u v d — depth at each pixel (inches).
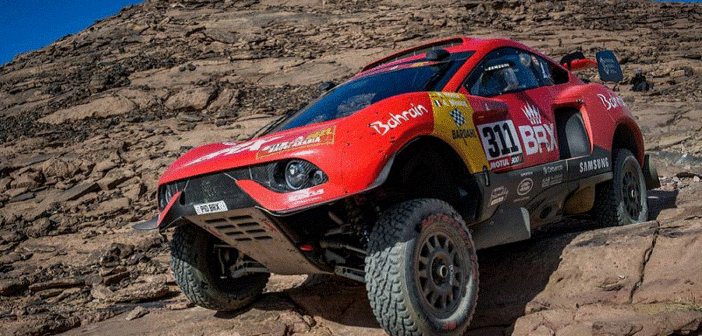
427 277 128.6
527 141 163.5
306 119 165.9
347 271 147.6
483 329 146.6
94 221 452.8
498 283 164.9
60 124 845.8
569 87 196.9
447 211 135.6
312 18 1357.0
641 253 154.9
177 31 1306.6
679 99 633.0
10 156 703.1
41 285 269.0
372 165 124.8
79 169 607.5
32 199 545.3
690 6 1380.4
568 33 1144.8
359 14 1370.6
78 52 1248.8
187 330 162.7
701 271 143.9
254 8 1485.0
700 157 379.2
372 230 130.3
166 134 724.0
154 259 301.3
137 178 554.3
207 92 868.0
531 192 161.6
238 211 134.2
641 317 133.3
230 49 1160.8
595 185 188.4
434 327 126.6
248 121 745.6
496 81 169.5
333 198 123.3
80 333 184.9
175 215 144.6
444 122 140.3
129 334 171.0
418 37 1149.7
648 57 949.2
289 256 145.5
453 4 1397.6
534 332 137.5
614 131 195.9
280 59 1072.2
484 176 146.0
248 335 152.0
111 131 763.4
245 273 164.2
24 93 1036.5
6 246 403.2
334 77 945.5
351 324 155.5
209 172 136.6
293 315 162.1
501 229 155.6
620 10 1346.0
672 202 236.5
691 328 127.4
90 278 271.3
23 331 187.6
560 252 164.2
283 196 127.1
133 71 1062.4
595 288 150.4
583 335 130.9
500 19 1267.2
